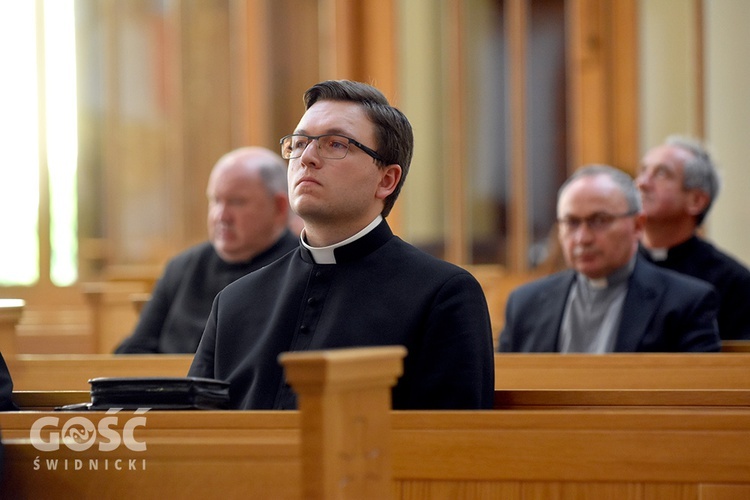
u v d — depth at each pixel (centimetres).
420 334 873
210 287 1590
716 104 2731
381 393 662
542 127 2822
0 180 2742
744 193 2708
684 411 767
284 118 2825
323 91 927
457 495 764
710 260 1678
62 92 2767
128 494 734
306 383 612
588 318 1410
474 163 2862
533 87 2822
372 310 884
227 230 1574
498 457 761
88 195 2780
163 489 729
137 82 2794
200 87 2802
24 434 770
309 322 896
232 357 922
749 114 2714
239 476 716
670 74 2759
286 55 2825
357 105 920
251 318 930
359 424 639
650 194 1686
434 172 2878
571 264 1427
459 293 884
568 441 753
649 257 1714
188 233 2794
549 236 2812
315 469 609
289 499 706
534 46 2820
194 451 728
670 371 1169
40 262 2742
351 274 909
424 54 2862
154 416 755
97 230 2781
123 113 2784
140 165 2794
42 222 2744
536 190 2822
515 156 2822
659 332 1352
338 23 2828
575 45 2792
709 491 737
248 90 2802
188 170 2794
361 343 871
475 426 766
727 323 1641
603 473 747
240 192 1570
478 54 2861
